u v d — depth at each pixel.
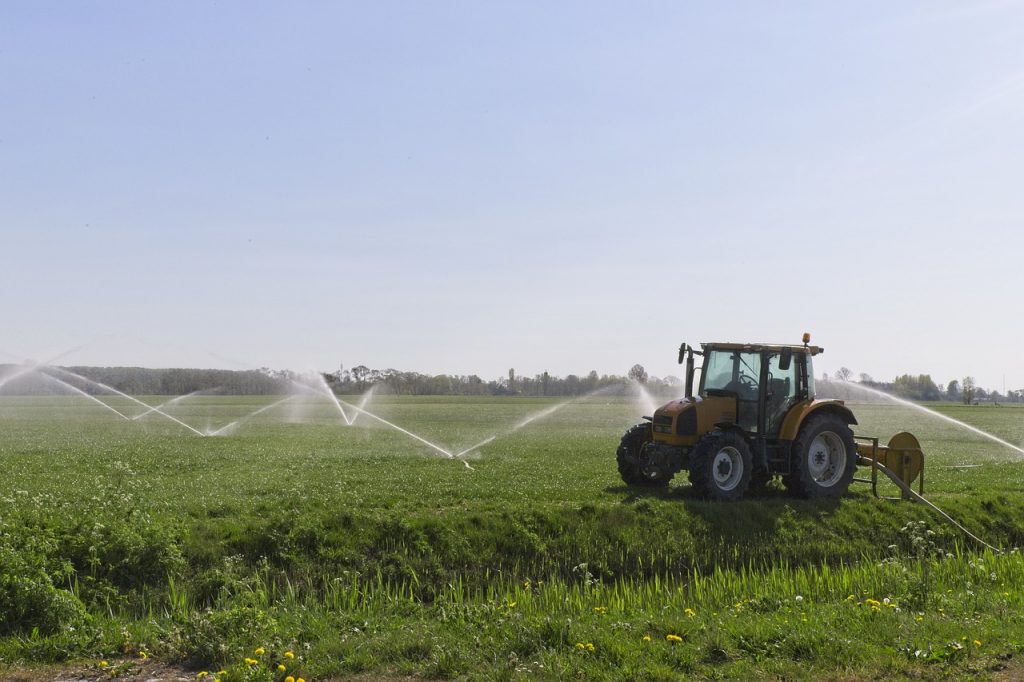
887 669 8.81
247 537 14.26
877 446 20.45
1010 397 140.50
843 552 16.94
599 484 21.08
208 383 111.25
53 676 9.09
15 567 11.06
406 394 134.00
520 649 9.41
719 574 13.90
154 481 21.52
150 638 10.13
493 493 19.16
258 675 8.62
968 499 20.02
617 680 8.52
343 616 10.96
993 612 10.79
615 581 14.79
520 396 133.12
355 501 17.75
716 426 19.16
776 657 9.12
